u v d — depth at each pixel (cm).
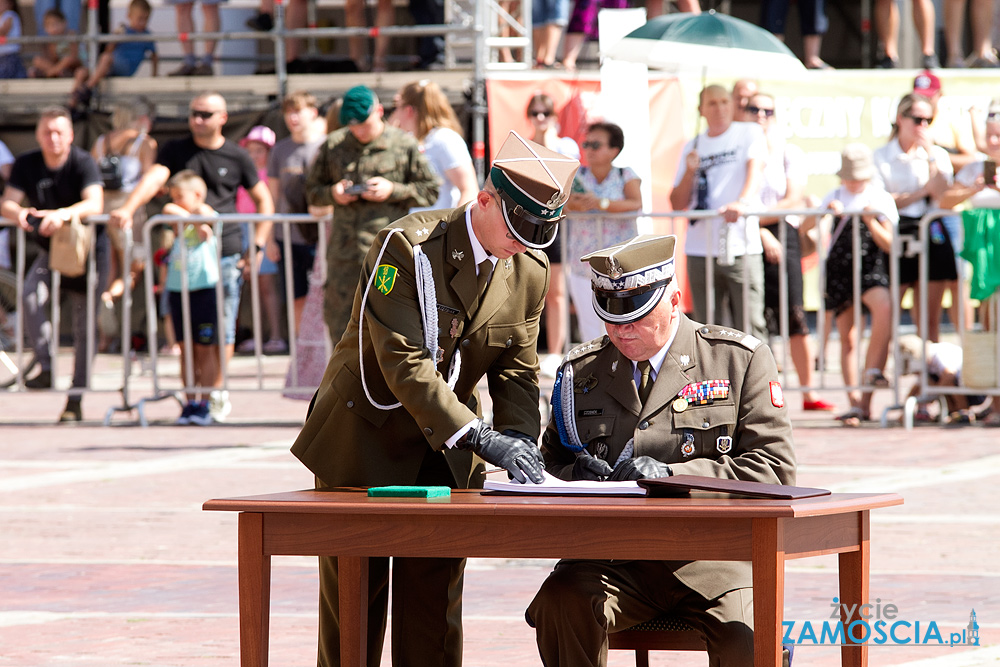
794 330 1938
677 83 2553
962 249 1806
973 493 1352
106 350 2978
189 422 2008
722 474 638
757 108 1953
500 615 930
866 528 589
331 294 1569
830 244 1902
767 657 521
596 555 538
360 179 1541
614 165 1883
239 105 2778
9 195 1994
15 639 864
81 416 2069
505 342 680
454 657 720
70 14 2991
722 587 636
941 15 2967
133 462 1628
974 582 991
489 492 596
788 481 652
